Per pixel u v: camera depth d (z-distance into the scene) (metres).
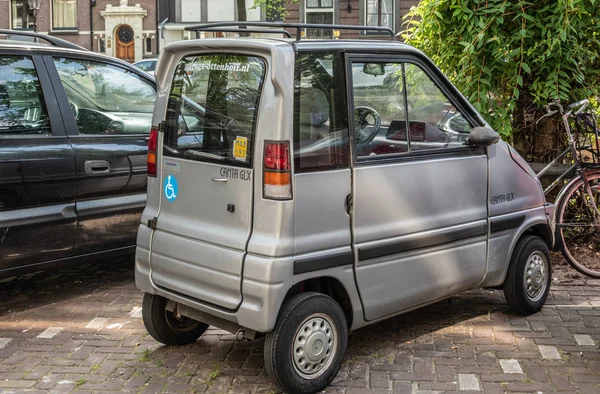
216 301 3.85
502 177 4.76
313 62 3.75
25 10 31.55
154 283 4.24
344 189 3.87
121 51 31.70
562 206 5.70
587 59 6.10
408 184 4.16
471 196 4.54
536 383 4.05
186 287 4.02
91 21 31.47
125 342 4.73
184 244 4.00
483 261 4.67
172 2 30.47
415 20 6.77
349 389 3.99
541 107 6.30
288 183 3.62
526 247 4.94
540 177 6.20
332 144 3.81
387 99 4.10
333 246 3.84
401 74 4.17
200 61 4.02
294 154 3.65
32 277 6.17
